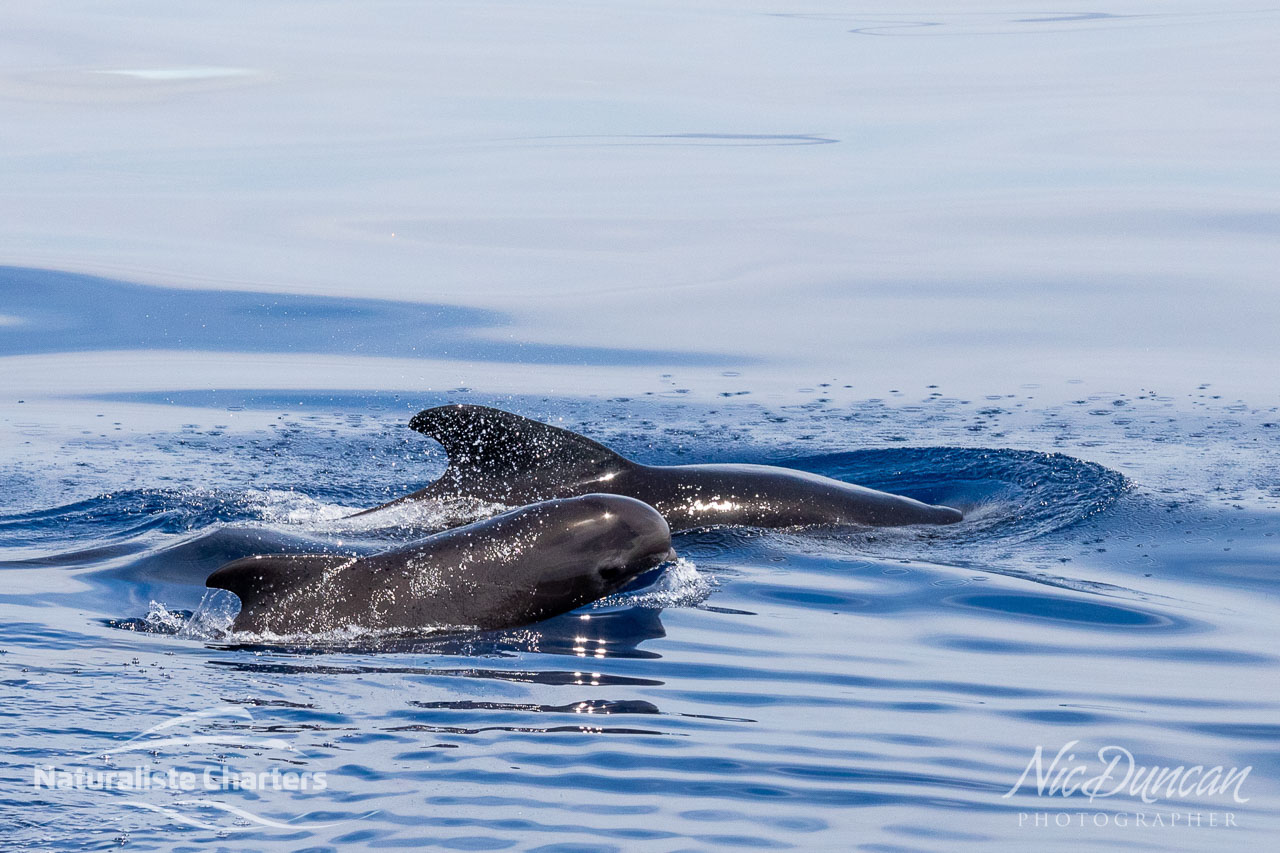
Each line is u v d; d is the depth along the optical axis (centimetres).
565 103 10506
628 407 5416
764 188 8444
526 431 3941
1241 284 6806
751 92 10831
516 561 3180
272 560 3100
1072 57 11906
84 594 3266
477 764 2298
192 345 6222
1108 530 4000
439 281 6988
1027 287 6862
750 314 6594
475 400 5528
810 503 4078
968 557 3806
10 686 2570
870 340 6262
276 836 2027
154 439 5000
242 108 10381
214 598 3250
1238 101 10200
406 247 7431
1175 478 4447
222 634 3027
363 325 6444
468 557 3167
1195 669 2934
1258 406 5306
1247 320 6375
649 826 2097
